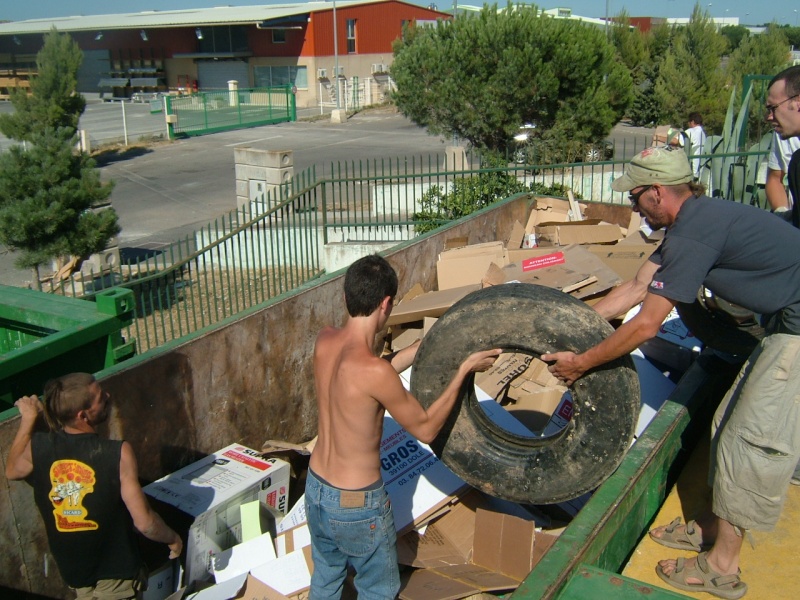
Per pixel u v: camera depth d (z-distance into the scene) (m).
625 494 2.86
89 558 3.06
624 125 30.47
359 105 42.66
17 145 10.57
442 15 47.28
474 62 15.51
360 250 10.68
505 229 8.43
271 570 3.43
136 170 23.84
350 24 43.38
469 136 16.55
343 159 23.47
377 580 2.91
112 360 4.20
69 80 13.84
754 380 2.77
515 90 15.11
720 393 4.18
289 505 4.22
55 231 10.40
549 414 4.75
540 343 3.07
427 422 2.90
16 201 10.20
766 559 3.05
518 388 4.96
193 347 4.25
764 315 2.96
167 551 3.61
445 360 3.16
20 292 4.56
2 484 3.21
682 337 5.09
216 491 3.79
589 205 9.08
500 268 6.31
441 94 15.85
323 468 2.85
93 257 11.09
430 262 6.85
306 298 5.17
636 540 3.15
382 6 44.44
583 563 2.53
